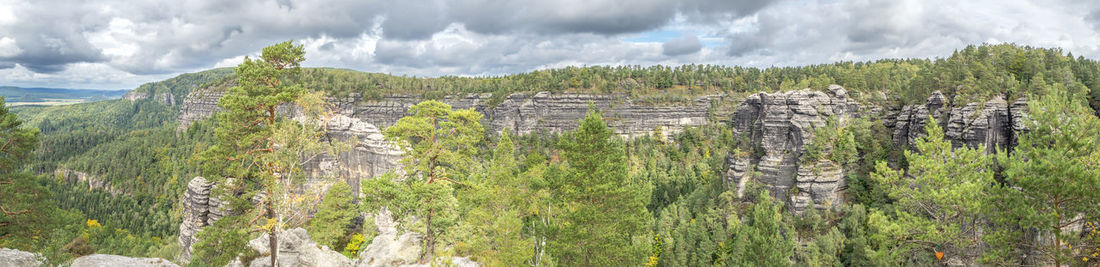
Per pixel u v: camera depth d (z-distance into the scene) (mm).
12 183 38844
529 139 189000
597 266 41250
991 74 92188
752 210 111375
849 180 104688
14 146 39531
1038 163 26828
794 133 112562
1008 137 86562
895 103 119062
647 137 187375
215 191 35750
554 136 180375
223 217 35562
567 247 39781
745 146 127625
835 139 108062
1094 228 27078
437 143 50781
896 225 35812
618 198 40312
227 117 35375
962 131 90938
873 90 129125
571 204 42938
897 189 40094
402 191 44375
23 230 39531
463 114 52469
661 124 193500
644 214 49250
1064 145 30328
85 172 194750
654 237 91500
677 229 92062
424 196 43594
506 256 38938
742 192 120562
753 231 78250
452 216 44812
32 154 41438
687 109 194375
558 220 44438
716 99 196875
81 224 74500
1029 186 26469
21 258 30797
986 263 31016
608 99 199250
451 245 47406
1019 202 26797
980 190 33156
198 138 188250
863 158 107438
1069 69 96750
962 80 99750
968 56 111500
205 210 105438
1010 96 88562
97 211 164875
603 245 39562
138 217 158375
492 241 42750
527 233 56281
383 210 89625
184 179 164625
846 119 116125
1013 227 29688
